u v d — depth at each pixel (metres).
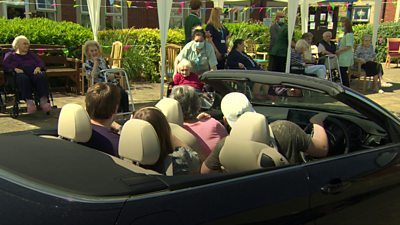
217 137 3.20
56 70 8.66
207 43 7.22
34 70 6.95
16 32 8.73
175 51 9.66
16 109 6.85
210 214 1.85
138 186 1.79
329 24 16.27
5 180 1.79
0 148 2.22
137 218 1.65
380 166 2.90
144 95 9.23
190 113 3.20
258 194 2.08
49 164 1.97
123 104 6.58
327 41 10.91
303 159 2.97
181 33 12.20
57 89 9.29
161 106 3.11
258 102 4.06
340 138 3.43
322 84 3.12
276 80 3.37
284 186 2.22
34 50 8.68
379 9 10.94
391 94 10.67
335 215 2.52
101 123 2.79
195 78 6.39
